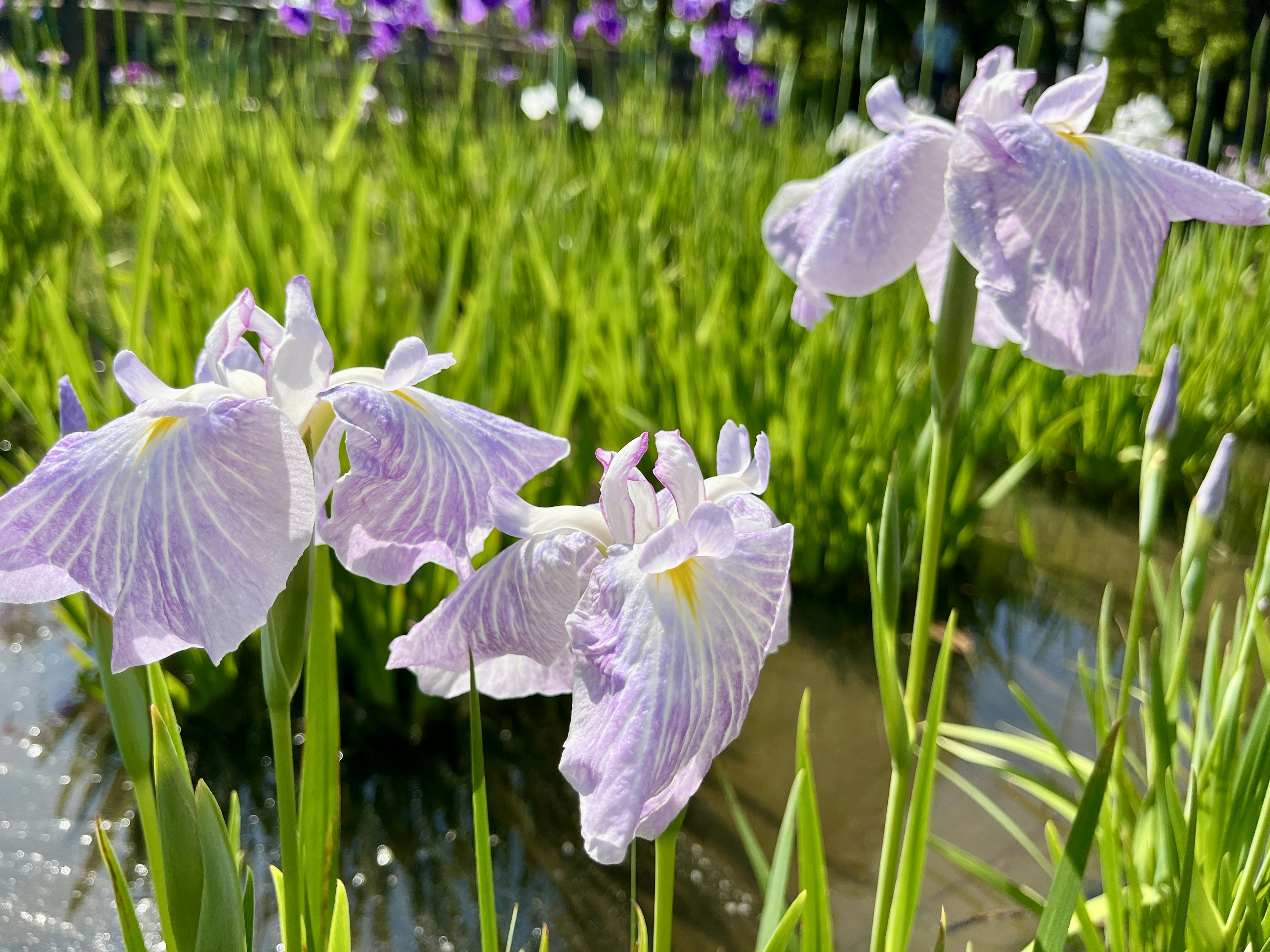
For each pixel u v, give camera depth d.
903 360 1.13
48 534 0.29
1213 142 1.47
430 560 0.33
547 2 2.14
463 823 0.69
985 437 1.05
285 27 2.08
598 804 0.27
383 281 1.21
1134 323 0.39
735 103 2.28
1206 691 0.56
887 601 0.40
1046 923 0.37
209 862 0.32
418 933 0.59
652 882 0.65
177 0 1.38
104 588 0.29
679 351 0.97
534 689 0.36
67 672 0.83
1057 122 0.43
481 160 1.76
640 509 0.32
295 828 0.34
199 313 0.88
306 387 0.32
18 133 1.59
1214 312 1.47
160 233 1.09
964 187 0.39
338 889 0.38
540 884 0.64
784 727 0.83
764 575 0.30
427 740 0.78
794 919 0.34
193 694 0.76
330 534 0.32
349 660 0.81
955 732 0.72
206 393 0.32
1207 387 1.37
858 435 1.02
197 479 0.29
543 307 1.03
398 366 0.33
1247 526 1.31
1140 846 0.54
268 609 0.29
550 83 1.97
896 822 0.41
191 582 0.29
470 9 2.03
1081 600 1.11
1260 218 0.40
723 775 0.55
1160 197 0.40
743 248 1.35
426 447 0.32
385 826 0.68
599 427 1.04
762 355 1.05
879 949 0.42
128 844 0.64
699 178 1.63
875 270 0.42
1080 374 0.38
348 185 1.46
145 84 1.77
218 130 1.46
